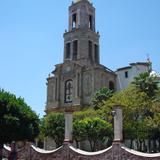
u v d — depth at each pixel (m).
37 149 34.31
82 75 68.75
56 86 71.69
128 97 48.62
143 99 47.31
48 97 72.44
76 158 30.14
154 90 50.31
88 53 72.88
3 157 34.44
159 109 46.16
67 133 31.84
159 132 46.25
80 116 53.34
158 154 25.66
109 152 28.14
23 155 34.78
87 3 77.12
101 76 67.44
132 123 46.31
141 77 51.22
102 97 56.59
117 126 28.33
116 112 28.69
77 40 73.88
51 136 51.59
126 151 27.11
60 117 51.44
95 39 76.19
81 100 66.81
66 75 70.81
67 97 69.75
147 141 55.72
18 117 33.06
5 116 32.12
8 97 33.47
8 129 32.03
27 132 33.53
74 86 68.69
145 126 45.34
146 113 47.91
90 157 29.19
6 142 32.88
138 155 26.30
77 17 76.00
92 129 46.34
